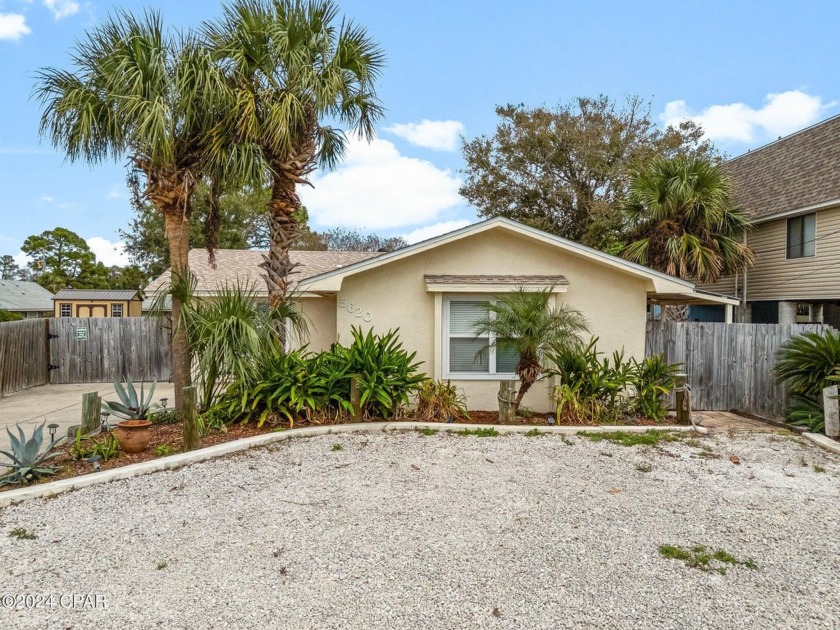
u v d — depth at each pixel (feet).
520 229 28.25
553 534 13.55
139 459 18.86
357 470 18.44
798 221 50.14
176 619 9.78
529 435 23.30
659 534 13.66
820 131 54.90
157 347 47.67
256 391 23.34
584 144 79.10
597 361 27.17
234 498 15.76
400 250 28.12
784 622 9.89
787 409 29.01
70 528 13.66
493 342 26.53
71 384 45.88
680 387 26.27
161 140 23.25
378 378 24.82
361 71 29.12
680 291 28.81
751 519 14.71
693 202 42.80
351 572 11.51
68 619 9.78
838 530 14.07
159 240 108.68
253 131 25.49
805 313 54.08
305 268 55.83
